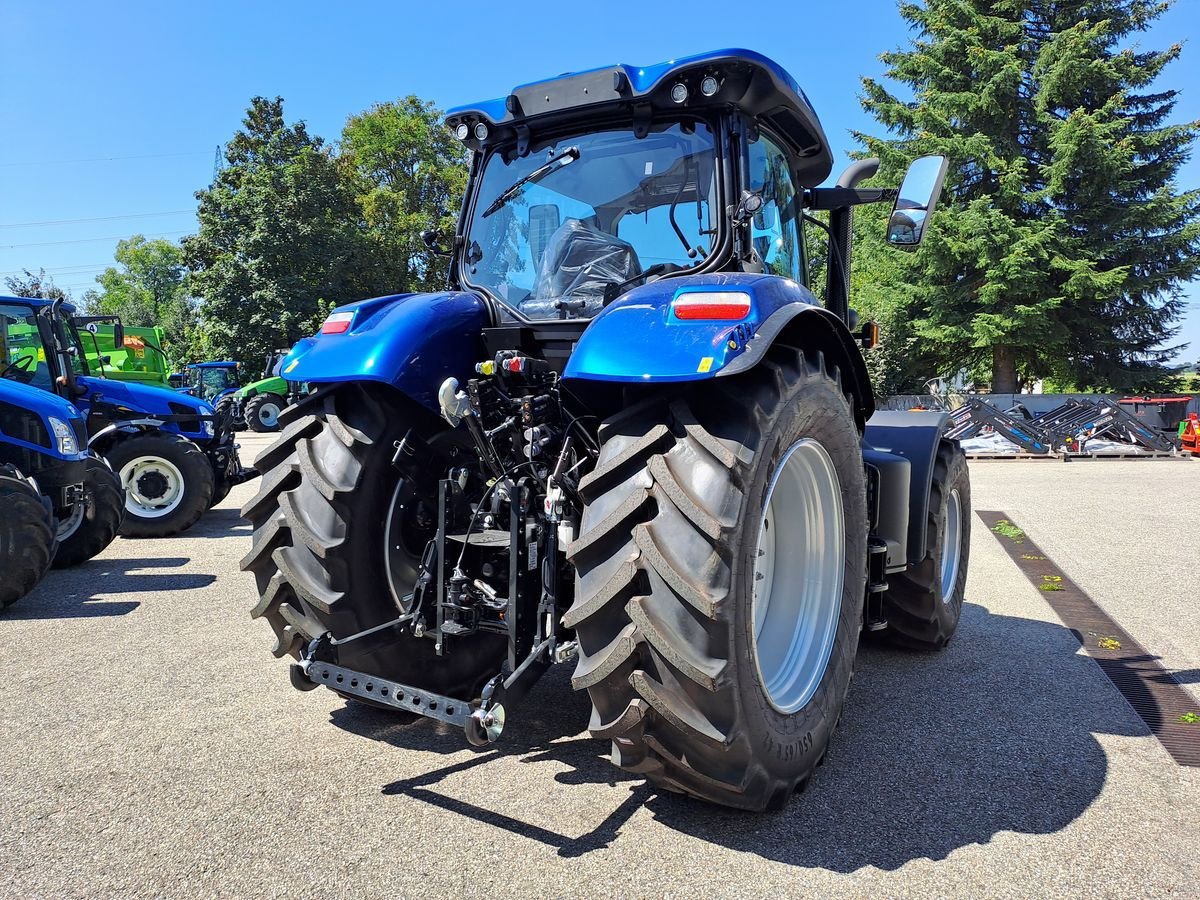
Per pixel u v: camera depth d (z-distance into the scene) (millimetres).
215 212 34906
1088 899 2039
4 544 4605
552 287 3045
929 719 3207
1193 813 2467
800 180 3752
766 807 2346
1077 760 2830
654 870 2135
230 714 3170
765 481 2230
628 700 2158
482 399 2701
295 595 2686
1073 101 23938
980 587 5512
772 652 2633
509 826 2344
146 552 6758
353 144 43094
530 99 3061
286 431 2854
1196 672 3777
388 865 2152
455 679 3068
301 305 33312
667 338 2219
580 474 2713
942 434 4148
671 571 2082
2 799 2504
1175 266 23422
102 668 3723
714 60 2715
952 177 23672
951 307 24516
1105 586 5500
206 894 2029
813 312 2477
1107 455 14508
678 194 2904
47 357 7660
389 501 2807
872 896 2033
